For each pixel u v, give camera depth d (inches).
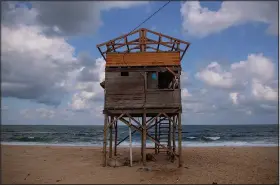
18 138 2379.4
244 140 2247.8
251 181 602.2
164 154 950.4
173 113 786.2
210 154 1063.6
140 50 826.2
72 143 2018.9
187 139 2338.8
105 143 781.3
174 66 780.0
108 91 775.1
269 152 1141.1
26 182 601.9
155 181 594.9
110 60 791.1
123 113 768.9
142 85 774.5
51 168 774.5
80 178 637.9
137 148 1379.2
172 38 790.5
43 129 4249.5
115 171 705.6
